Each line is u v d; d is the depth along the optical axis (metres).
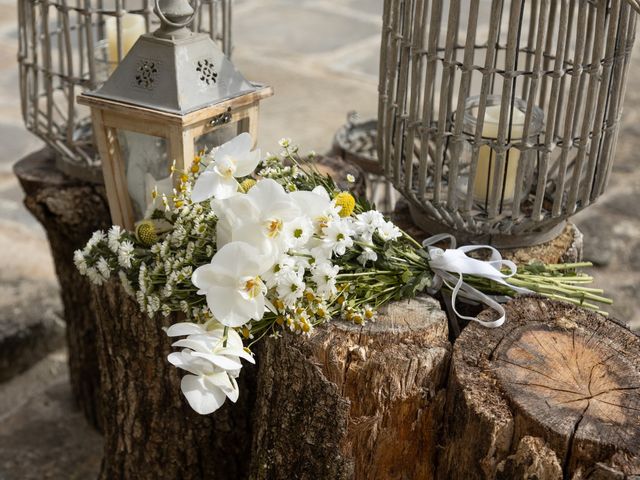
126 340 1.50
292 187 1.28
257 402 1.42
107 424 1.69
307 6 5.29
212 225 1.26
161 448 1.62
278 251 1.16
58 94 3.24
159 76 1.32
